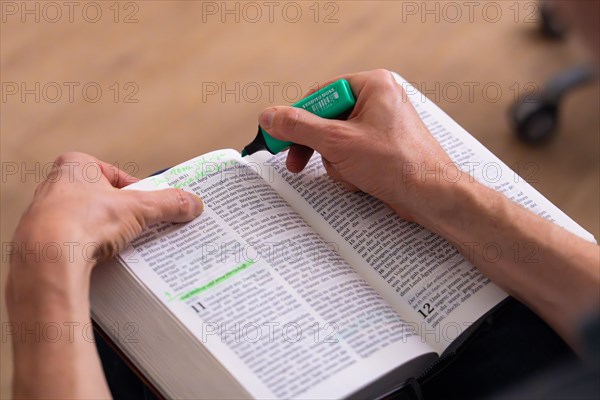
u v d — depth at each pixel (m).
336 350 0.57
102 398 0.54
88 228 0.59
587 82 1.40
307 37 1.58
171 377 0.57
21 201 1.33
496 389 0.65
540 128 1.42
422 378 0.64
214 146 1.41
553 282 0.62
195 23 1.59
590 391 0.55
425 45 1.58
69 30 1.57
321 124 0.69
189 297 0.60
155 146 1.41
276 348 0.57
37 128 1.42
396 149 0.67
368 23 1.61
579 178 1.40
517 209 0.65
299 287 0.61
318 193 0.72
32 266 0.57
